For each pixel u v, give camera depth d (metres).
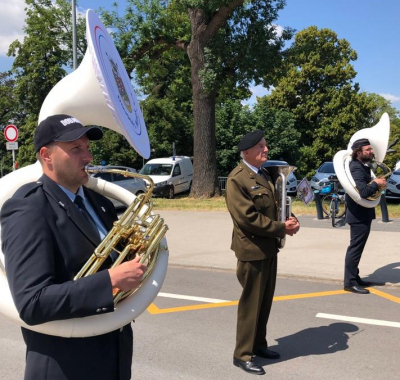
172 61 24.12
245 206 3.31
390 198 15.02
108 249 1.67
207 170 16.70
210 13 15.95
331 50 35.56
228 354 3.84
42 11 19.69
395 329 4.34
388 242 8.03
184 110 32.38
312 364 3.62
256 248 3.39
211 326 4.50
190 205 14.00
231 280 6.27
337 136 34.03
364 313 4.79
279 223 3.33
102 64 1.78
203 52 16.06
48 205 1.63
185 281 6.23
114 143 27.72
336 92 34.19
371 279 5.96
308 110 34.88
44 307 1.44
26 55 27.34
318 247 7.90
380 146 6.12
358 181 5.11
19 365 3.72
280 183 3.48
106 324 1.67
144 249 1.83
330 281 6.05
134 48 18.31
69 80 1.99
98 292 1.51
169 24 17.91
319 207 10.85
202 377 3.44
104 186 2.32
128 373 1.86
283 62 17.08
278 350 3.90
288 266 6.70
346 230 9.42
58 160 1.69
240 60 16.44
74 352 1.67
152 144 29.39
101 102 1.96
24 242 1.50
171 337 4.23
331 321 4.57
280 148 28.78
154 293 1.87
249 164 3.48
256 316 3.48
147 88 29.97
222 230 9.92
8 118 39.03
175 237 9.24
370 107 34.88
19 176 1.93
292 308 4.98
